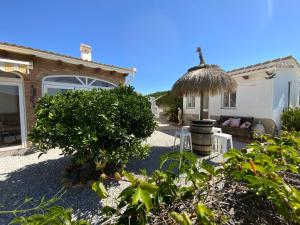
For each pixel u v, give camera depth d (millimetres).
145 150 4246
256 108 9375
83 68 8250
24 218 743
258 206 973
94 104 3561
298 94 10094
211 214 774
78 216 2766
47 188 3680
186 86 5883
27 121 6672
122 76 9781
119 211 905
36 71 6840
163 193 934
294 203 824
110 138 3721
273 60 8656
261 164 1195
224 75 5926
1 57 6062
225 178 1138
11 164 5152
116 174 1004
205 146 5902
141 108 4379
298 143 1715
